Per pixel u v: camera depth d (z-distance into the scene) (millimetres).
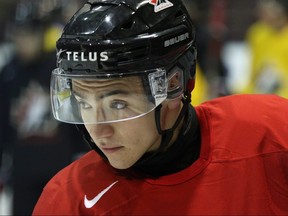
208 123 3191
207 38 8344
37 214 3105
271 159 3119
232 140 3141
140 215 3012
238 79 12078
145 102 2842
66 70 2854
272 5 8867
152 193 3023
